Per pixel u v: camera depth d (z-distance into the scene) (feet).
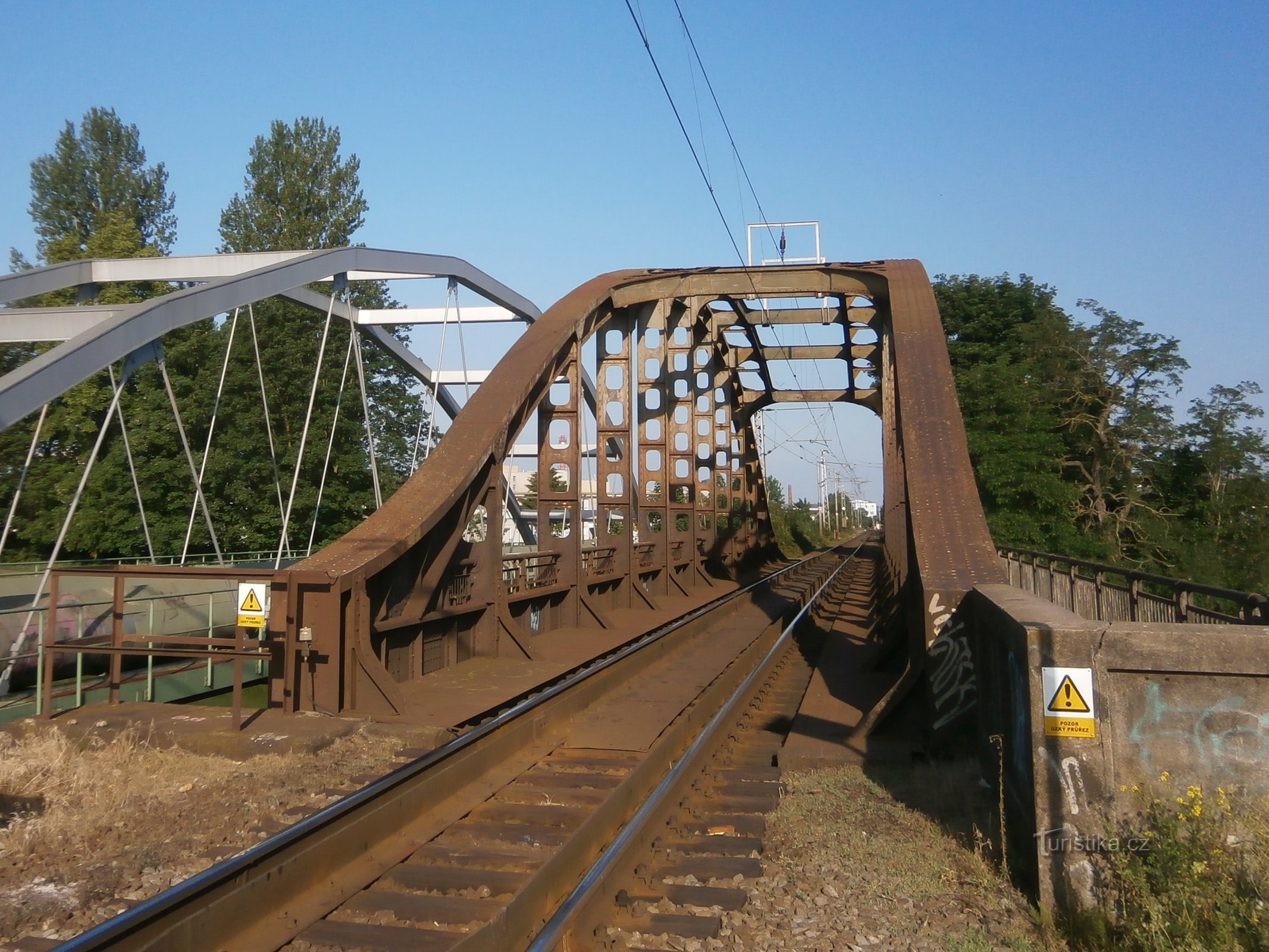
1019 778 18.75
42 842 20.70
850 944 15.89
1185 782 16.30
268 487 115.14
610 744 31.37
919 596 29.96
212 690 49.37
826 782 25.70
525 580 51.55
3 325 47.75
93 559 100.99
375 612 36.37
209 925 15.94
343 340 132.98
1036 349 108.68
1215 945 13.56
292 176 157.69
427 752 28.48
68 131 153.58
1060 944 15.35
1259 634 16.22
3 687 37.86
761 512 155.12
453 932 16.90
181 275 60.64
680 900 17.89
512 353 53.36
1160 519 98.43
